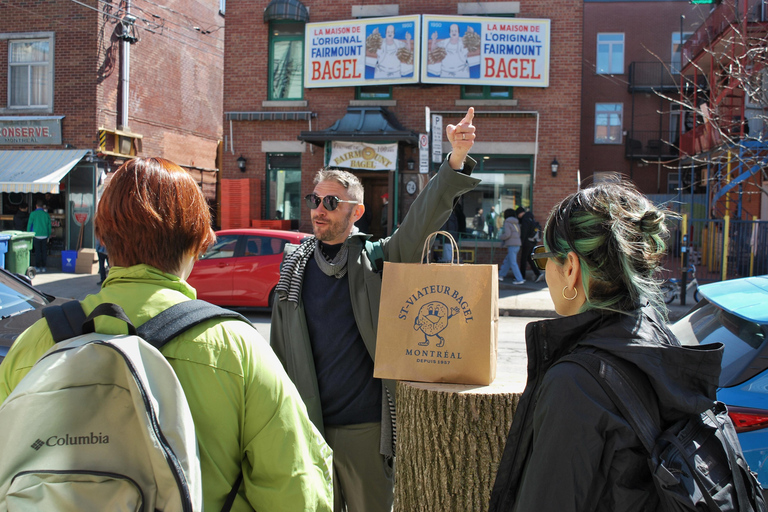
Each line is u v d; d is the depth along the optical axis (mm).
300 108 15289
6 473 1043
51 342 1299
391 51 14484
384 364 2363
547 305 10742
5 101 16078
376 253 2789
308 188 15219
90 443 1094
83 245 15836
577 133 14375
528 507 1190
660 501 1188
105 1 15773
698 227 12422
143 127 17719
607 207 1380
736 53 13875
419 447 2332
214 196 21578
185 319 1301
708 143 15594
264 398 1340
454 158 2559
